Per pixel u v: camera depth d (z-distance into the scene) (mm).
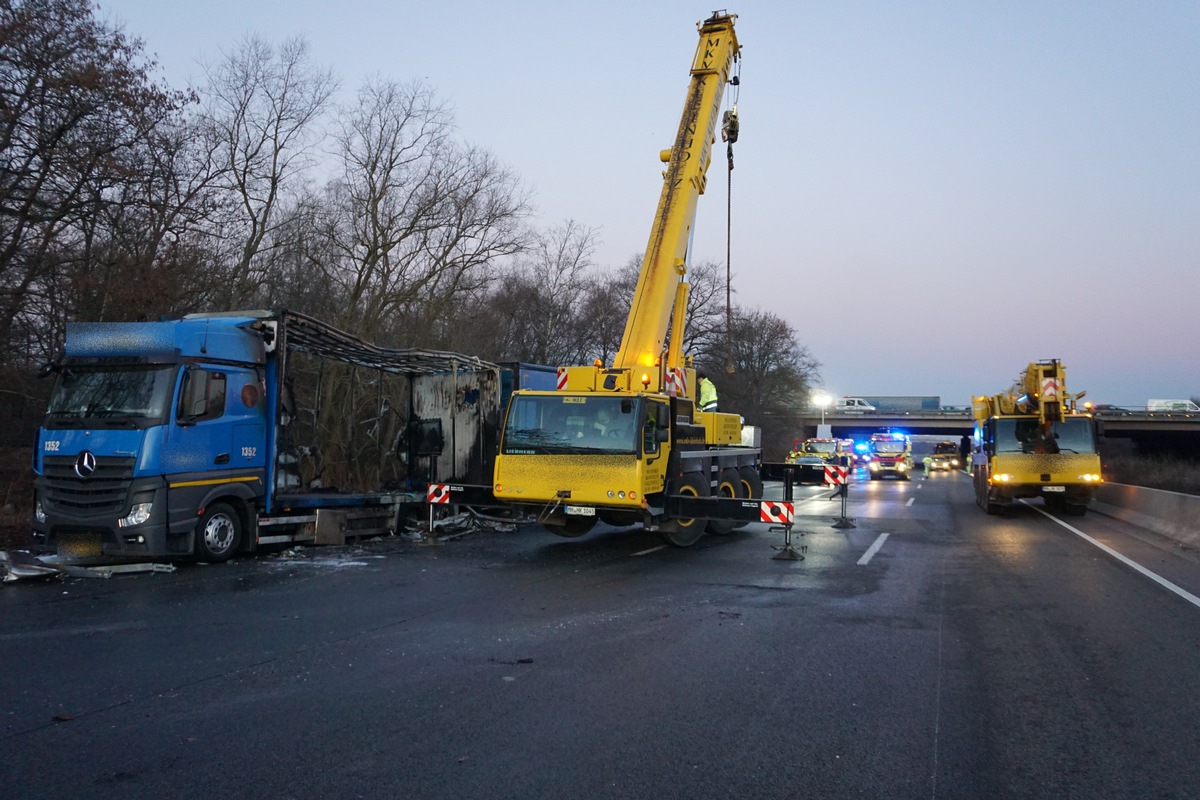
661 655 6293
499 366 15172
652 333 12516
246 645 6473
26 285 14188
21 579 9062
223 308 18859
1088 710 5066
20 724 4691
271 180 21531
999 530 15523
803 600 8508
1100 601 8516
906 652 6410
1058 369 17859
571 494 11078
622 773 4070
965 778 4055
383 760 4211
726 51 14531
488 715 4902
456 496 12875
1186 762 4266
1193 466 59188
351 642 6609
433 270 25016
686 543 12609
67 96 13859
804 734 4633
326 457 18141
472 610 7910
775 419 68500
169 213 16531
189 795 3795
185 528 9992
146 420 9797
